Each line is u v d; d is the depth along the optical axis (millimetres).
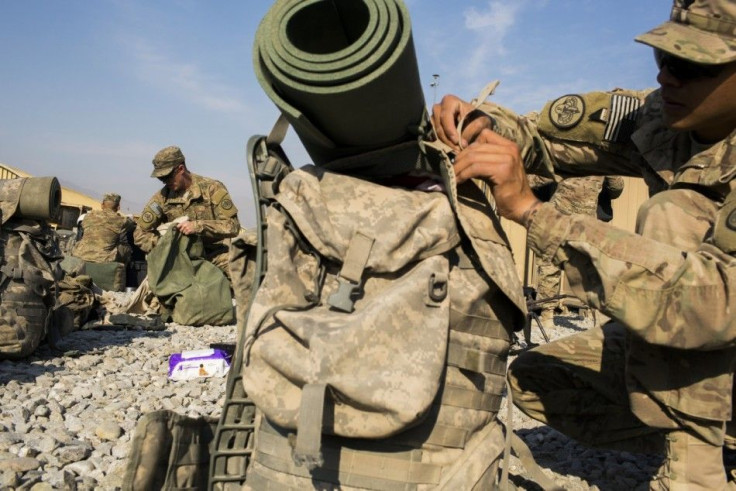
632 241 2049
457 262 2064
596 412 3125
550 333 9383
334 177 2141
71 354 5734
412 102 2055
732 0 2143
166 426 2127
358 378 1807
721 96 2238
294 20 2002
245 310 2264
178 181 8797
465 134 2289
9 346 5008
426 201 2088
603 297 2064
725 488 2414
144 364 5770
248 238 2213
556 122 3029
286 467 1936
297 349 1894
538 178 7348
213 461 2131
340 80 1862
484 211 2232
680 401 2303
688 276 1980
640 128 2812
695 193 2391
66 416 4070
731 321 1942
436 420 1950
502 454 2318
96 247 12211
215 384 5137
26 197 5090
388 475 1894
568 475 3459
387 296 1884
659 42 2211
